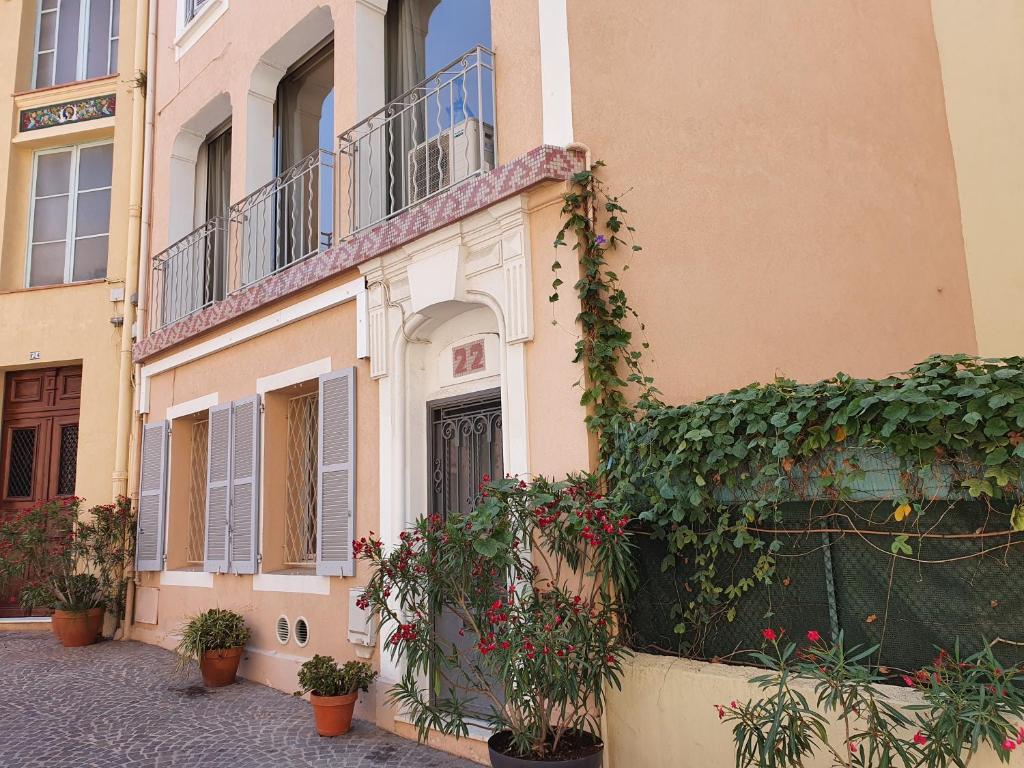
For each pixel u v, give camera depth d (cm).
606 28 552
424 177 668
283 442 806
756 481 421
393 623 611
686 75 582
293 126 907
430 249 603
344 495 677
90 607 976
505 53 576
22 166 1219
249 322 828
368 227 674
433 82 716
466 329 615
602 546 441
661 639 463
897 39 730
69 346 1129
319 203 791
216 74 956
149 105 1095
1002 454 340
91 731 607
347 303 709
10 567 973
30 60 1244
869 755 330
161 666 826
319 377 723
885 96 704
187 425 977
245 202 867
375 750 554
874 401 370
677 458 438
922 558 371
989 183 716
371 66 740
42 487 1138
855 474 388
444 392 627
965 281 721
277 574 753
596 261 502
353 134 724
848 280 636
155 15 1118
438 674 489
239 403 823
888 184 683
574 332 505
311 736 587
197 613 865
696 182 570
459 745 540
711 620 441
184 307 975
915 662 369
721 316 560
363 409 677
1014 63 707
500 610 426
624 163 539
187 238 957
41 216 1212
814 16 672
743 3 628
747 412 421
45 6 1261
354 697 595
